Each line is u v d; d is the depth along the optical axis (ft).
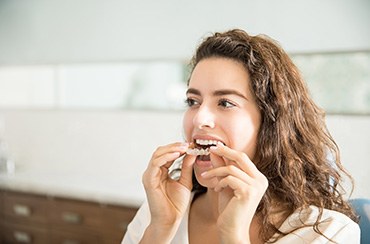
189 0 7.86
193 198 3.63
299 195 3.16
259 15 7.14
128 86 9.26
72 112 9.96
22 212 9.06
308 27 6.70
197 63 3.21
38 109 10.48
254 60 3.06
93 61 9.19
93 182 8.89
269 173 3.21
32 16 9.96
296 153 3.29
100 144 9.62
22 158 10.77
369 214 3.71
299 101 3.32
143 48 8.49
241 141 3.04
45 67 10.30
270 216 3.15
